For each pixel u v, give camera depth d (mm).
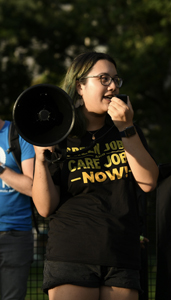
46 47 20094
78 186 3488
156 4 15922
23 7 19047
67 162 3529
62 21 19359
